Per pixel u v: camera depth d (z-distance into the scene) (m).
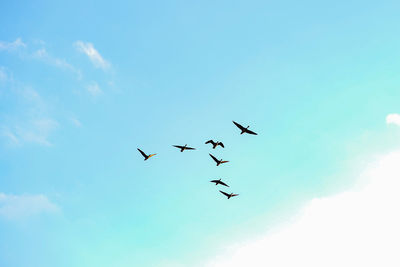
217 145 58.25
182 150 57.44
